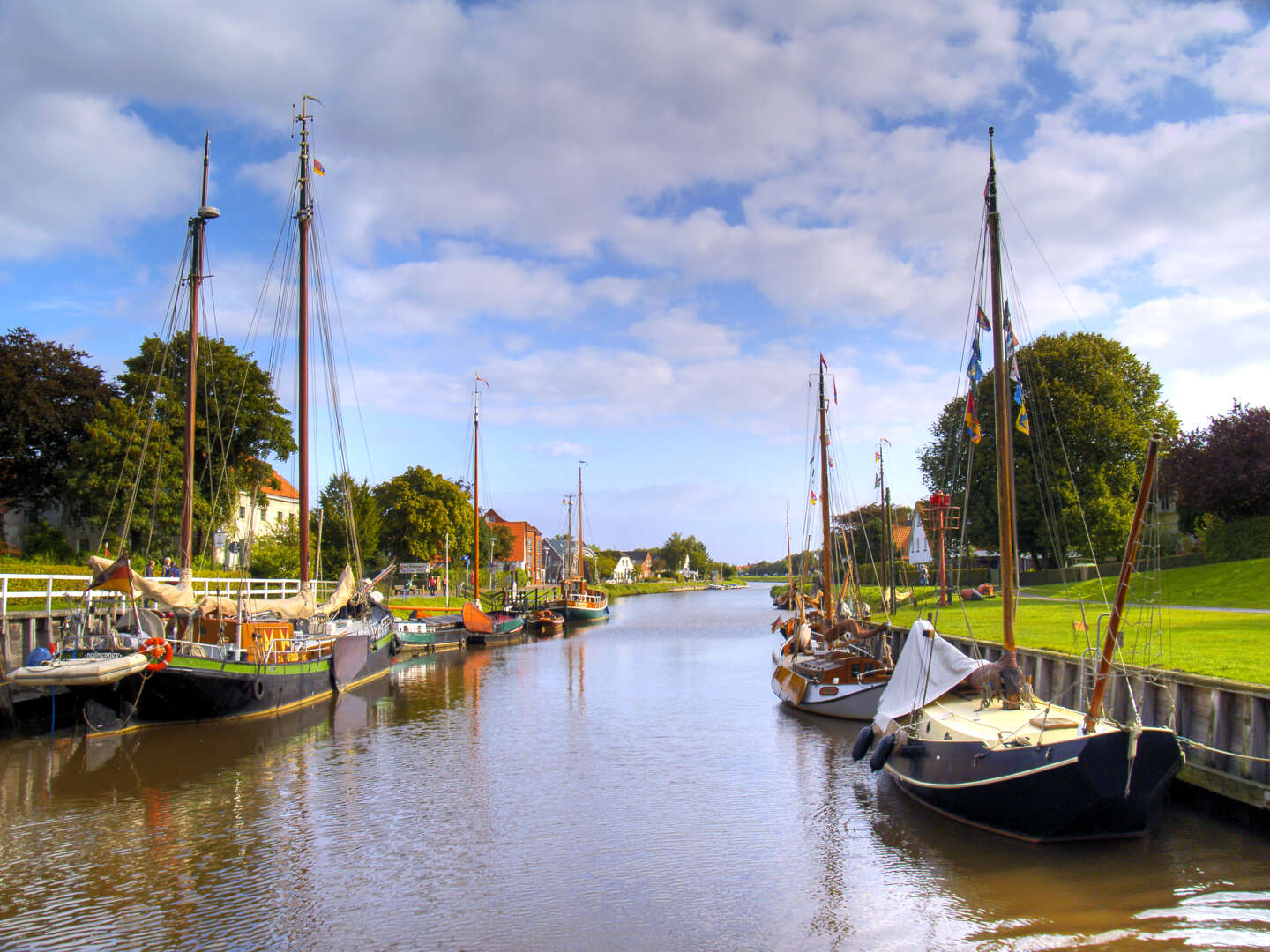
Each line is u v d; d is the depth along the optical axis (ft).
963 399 206.90
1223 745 51.72
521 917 40.70
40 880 45.75
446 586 235.81
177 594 84.74
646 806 59.11
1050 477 180.55
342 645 109.29
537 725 89.40
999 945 36.35
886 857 47.50
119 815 57.11
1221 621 97.40
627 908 41.60
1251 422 160.25
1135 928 37.17
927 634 63.87
